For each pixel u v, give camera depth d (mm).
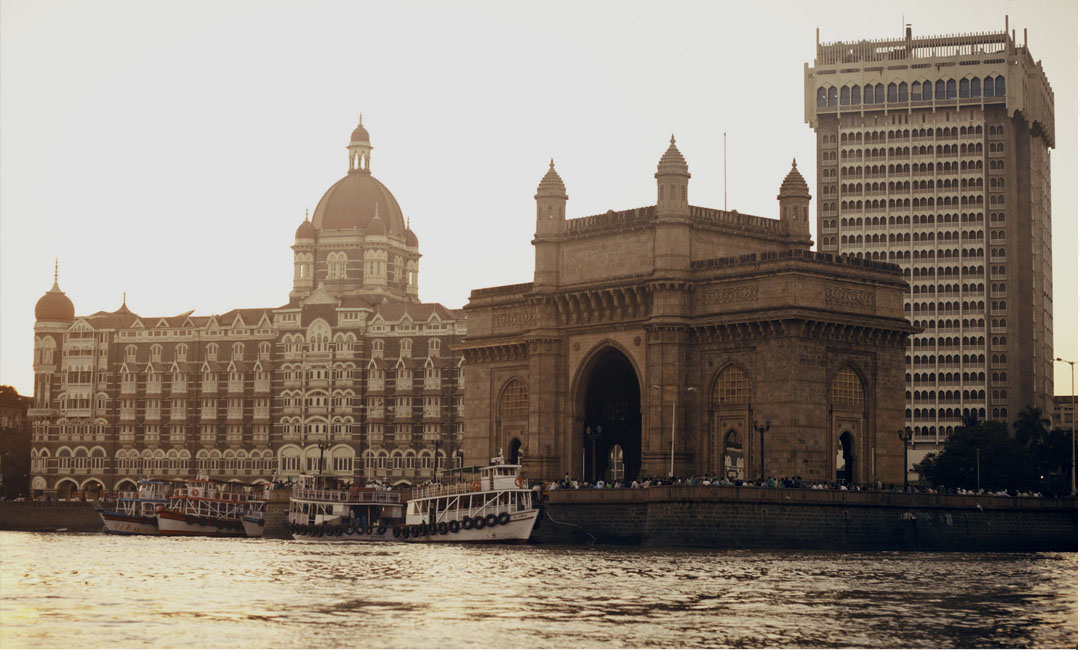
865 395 140000
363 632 69750
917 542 127625
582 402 155625
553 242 157625
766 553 118062
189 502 185375
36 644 66000
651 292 145625
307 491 166125
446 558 117125
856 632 70812
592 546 131875
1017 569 103375
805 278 134875
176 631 69875
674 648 65938
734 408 139125
